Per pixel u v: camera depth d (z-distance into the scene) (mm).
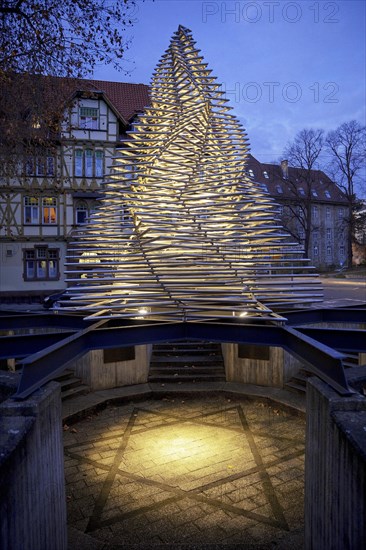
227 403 7457
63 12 8883
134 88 23828
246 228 5535
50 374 3184
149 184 5969
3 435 2330
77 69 9594
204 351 8875
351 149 35969
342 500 2420
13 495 2205
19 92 9664
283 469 5023
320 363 3176
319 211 45438
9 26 9047
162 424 6543
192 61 7000
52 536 2924
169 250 5996
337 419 2498
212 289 5375
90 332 4301
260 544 3635
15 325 5367
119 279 5309
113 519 4070
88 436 6137
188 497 4438
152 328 4742
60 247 20656
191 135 6371
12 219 20156
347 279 30828
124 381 8055
